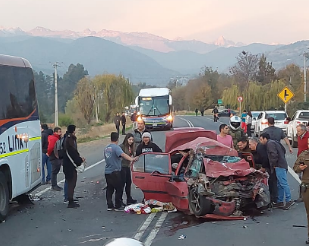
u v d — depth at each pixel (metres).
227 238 7.89
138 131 13.07
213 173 9.28
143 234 8.35
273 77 83.12
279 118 29.91
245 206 9.95
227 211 9.11
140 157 10.81
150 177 10.52
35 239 8.22
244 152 10.65
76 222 9.50
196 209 9.40
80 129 42.88
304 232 8.17
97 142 33.31
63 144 11.09
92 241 8.00
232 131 12.07
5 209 9.70
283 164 10.36
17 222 9.59
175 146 11.45
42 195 12.87
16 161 10.27
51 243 7.93
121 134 40.72
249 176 9.49
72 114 62.81
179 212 10.14
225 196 9.16
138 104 40.88
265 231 8.30
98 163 20.48
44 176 14.85
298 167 7.49
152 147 11.18
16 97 10.51
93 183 14.86
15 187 10.20
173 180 10.02
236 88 69.69
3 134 9.63
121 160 10.97
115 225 9.14
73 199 11.40
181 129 12.40
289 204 10.33
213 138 11.65
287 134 25.92
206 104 112.56
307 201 7.45
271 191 10.41
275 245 7.41
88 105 60.03
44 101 105.50
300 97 58.25
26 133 10.96
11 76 10.39
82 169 11.05
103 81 61.06
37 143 11.73
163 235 8.24
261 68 83.62
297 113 24.91
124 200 11.79
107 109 60.84
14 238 8.31
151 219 9.56
